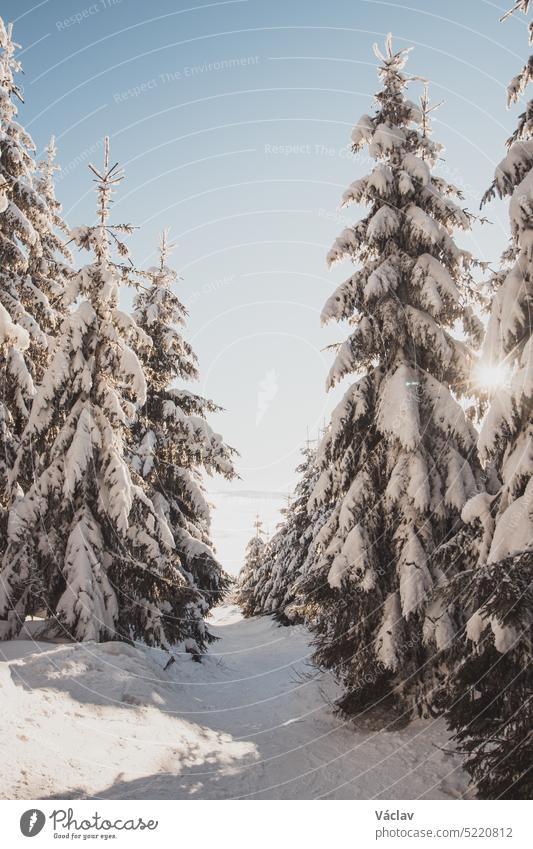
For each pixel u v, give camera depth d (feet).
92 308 43.47
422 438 35.29
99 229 44.29
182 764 28.55
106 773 24.97
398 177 37.78
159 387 56.24
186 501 60.85
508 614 18.80
